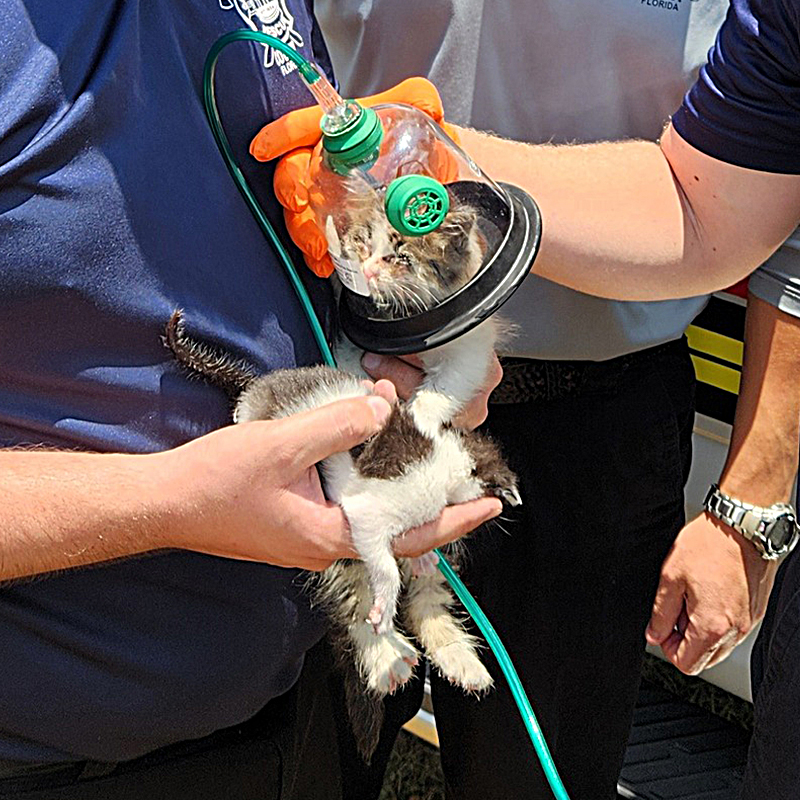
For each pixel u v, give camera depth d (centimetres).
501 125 176
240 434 117
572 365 188
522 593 200
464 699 204
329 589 152
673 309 188
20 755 133
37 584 125
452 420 148
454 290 133
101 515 112
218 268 126
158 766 144
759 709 141
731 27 140
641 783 235
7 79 106
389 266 131
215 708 141
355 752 201
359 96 183
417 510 133
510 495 146
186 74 124
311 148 131
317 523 124
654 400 193
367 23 173
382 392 137
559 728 210
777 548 167
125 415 123
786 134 140
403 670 154
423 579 163
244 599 139
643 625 206
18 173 106
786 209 149
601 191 156
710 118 146
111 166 112
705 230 155
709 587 170
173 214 120
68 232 109
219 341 127
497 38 167
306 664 171
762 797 138
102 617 129
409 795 260
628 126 177
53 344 114
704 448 227
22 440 120
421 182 126
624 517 195
